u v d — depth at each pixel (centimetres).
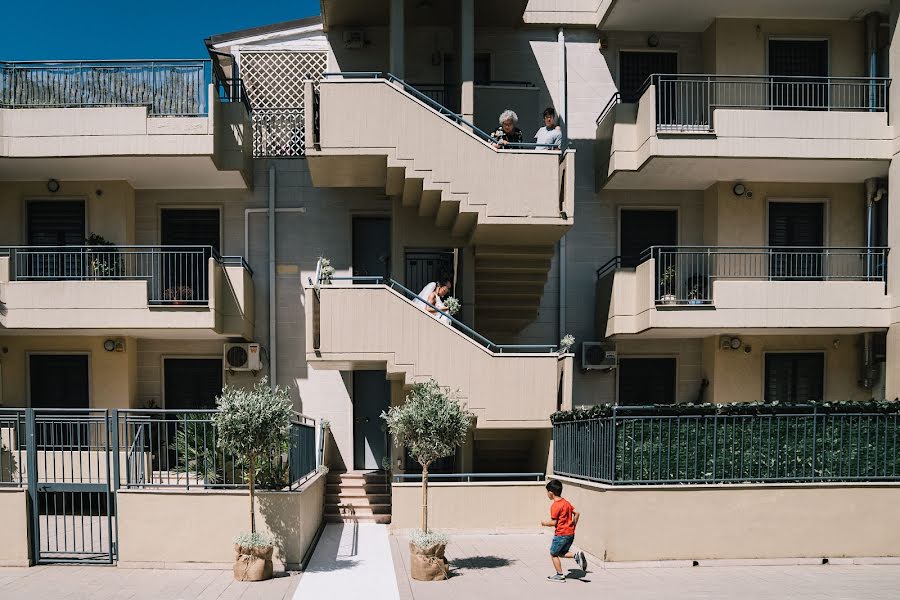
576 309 1416
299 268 1393
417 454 925
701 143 1252
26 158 1226
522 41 1436
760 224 1381
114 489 950
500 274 1302
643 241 1439
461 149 1152
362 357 1112
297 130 1415
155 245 1334
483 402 1127
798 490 952
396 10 1248
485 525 1152
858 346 1380
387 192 1285
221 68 1335
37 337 1332
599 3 1409
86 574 905
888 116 1291
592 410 1002
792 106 1298
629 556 927
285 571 923
